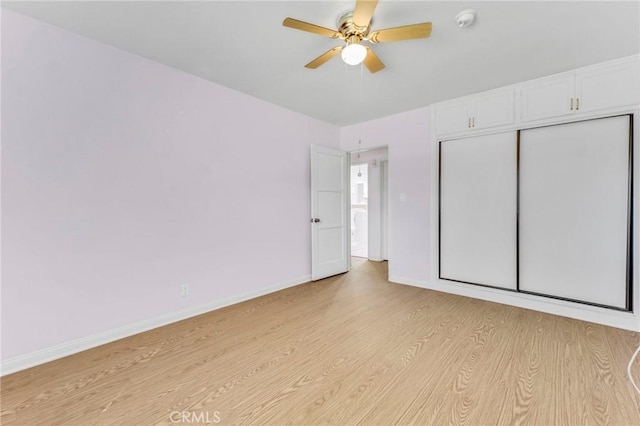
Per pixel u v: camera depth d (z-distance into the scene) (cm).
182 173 266
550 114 271
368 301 316
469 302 310
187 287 271
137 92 236
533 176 284
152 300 247
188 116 270
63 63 201
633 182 236
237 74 270
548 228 277
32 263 190
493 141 308
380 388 165
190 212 273
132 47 224
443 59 238
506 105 296
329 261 423
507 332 235
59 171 200
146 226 244
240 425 138
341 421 140
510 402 151
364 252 666
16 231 184
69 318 205
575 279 263
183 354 205
